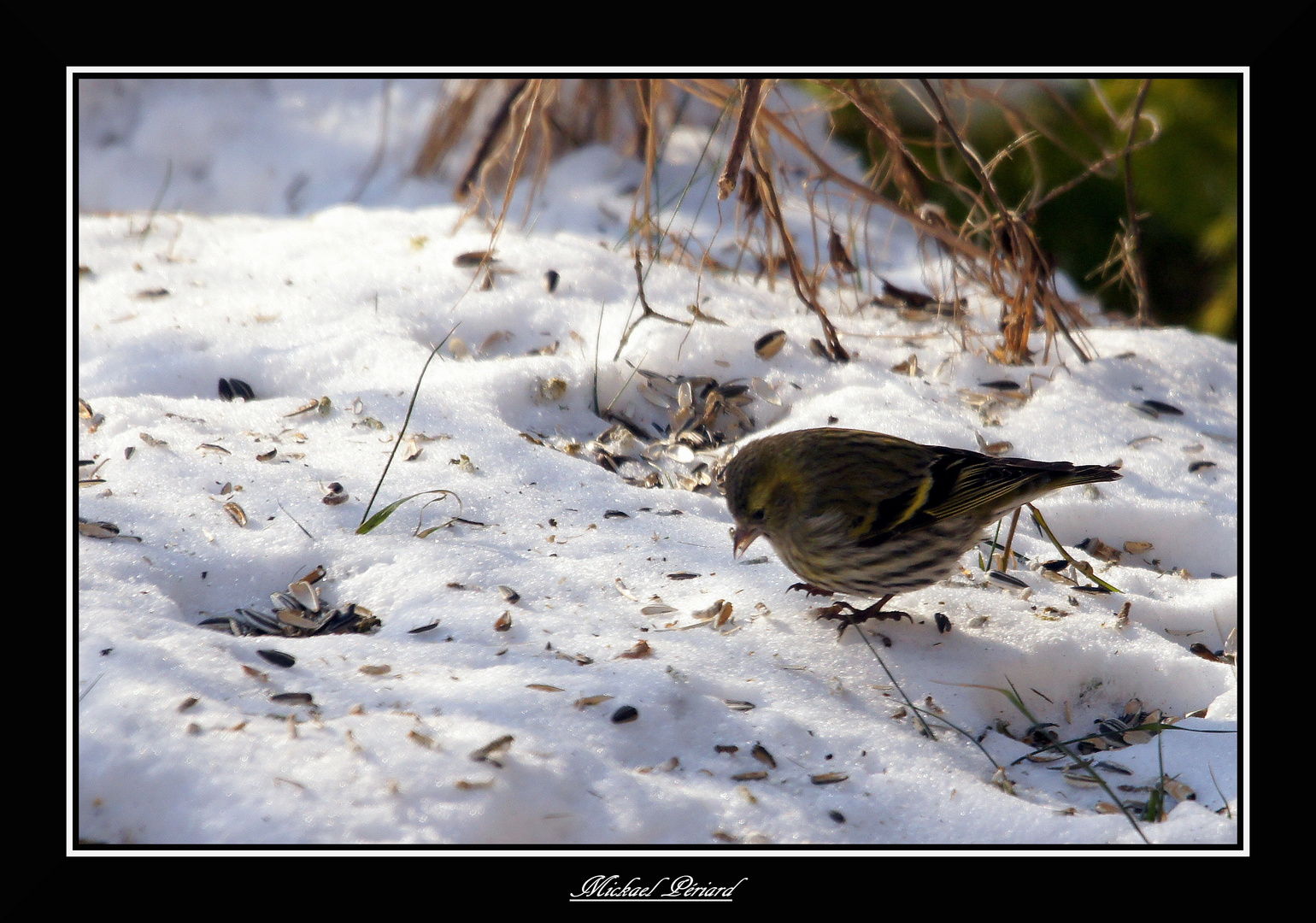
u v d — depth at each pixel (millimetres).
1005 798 5949
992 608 7766
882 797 5938
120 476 8203
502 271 12242
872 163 17109
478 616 7039
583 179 16219
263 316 11297
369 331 10984
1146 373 11812
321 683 6172
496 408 10102
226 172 17328
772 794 5855
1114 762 6547
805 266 14242
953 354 11758
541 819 5492
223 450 8750
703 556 8242
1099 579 8180
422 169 17172
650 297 12055
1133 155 17859
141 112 17812
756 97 9469
